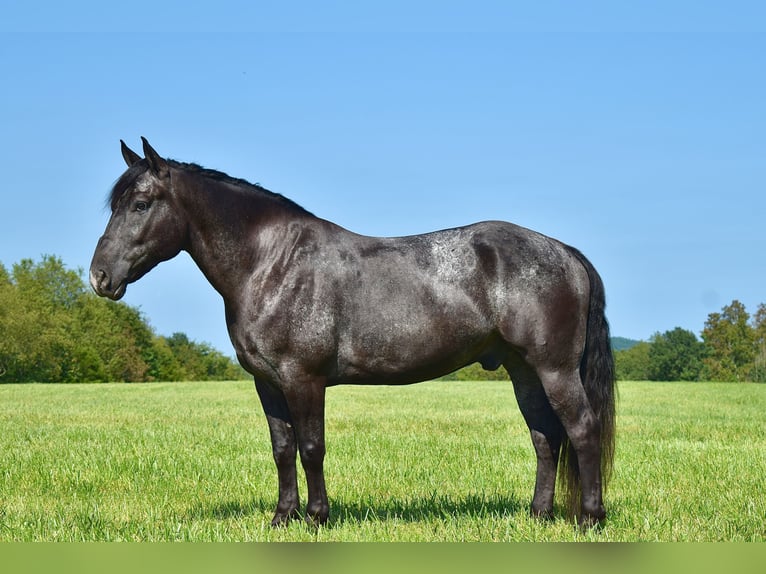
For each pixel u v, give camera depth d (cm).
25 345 7056
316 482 692
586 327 711
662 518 737
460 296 684
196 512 812
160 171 696
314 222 710
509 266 688
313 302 677
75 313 8138
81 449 1308
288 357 677
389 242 706
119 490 938
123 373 8400
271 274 687
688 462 1117
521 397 751
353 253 695
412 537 670
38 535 699
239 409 2406
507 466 1103
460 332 686
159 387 4238
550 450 743
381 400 2750
